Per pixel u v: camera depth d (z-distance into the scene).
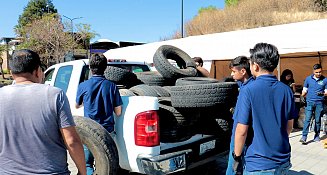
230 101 3.50
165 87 4.06
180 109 3.44
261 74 2.31
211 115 3.80
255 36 9.58
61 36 35.34
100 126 3.18
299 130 8.12
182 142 3.54
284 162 2.23
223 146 3.91
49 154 1.91
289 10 32.72
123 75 4.29
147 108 3.16
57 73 4.90
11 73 2.03
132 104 3.28
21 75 1.96
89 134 3.09
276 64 2.29
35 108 1.86
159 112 3.38
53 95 1.90
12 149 1.86
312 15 29.20
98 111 3.32
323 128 7.57
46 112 1.86
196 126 3.71
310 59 11.22
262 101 2.21
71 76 4.43
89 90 3.34
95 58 3.40
